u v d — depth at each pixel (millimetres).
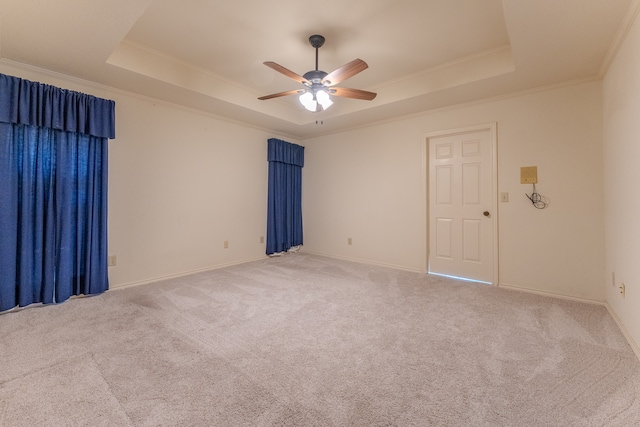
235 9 2244
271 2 2164
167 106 3574
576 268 2902
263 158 4809
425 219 3928
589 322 2338
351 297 2939
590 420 1292
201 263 3979
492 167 3375
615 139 2367
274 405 1390
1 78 2391
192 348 1908
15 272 2506
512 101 3250
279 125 4605
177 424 1266
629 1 1780
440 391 1497
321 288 3230
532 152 3129
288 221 5184
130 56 2721
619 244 2295
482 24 2410
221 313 2502
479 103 3463
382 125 4352
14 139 2484
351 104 3953
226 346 1940
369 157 4504
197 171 3904
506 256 3293
